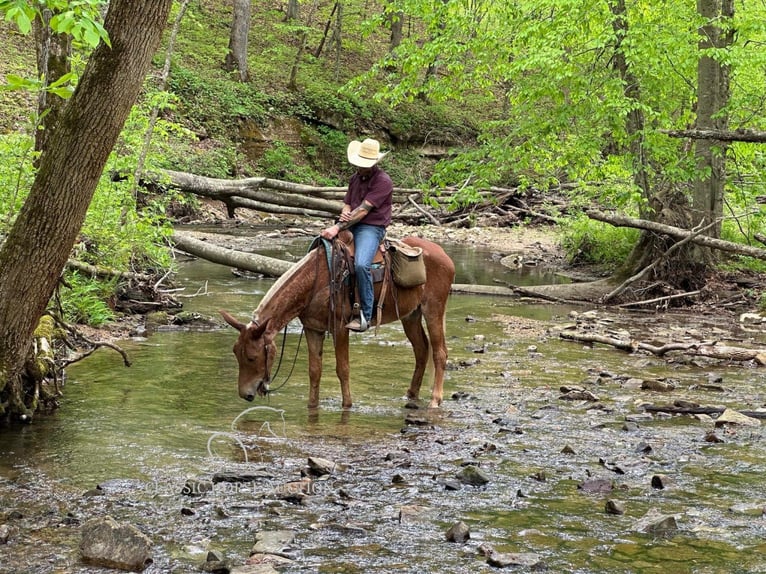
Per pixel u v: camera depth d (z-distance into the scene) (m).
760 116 17.98
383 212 8.48
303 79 41.34
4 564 4.54
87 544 4.66
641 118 17.94
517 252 25.41
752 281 17.77
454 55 18.64
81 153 6.31
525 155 18.64
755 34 17.03
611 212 21.38
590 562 4.75
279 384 9.55
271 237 25.45
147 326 12.38
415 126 41.53
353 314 8.34
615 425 7.98
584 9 16.73
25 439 6.94
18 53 31.08
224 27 43.59
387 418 8.12
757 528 5.34
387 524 5.30
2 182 9.66
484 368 10.69
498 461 6.76
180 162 29.53
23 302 6.66
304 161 37.09
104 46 6.13
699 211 17.94
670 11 17.42
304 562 4.66
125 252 13.13
